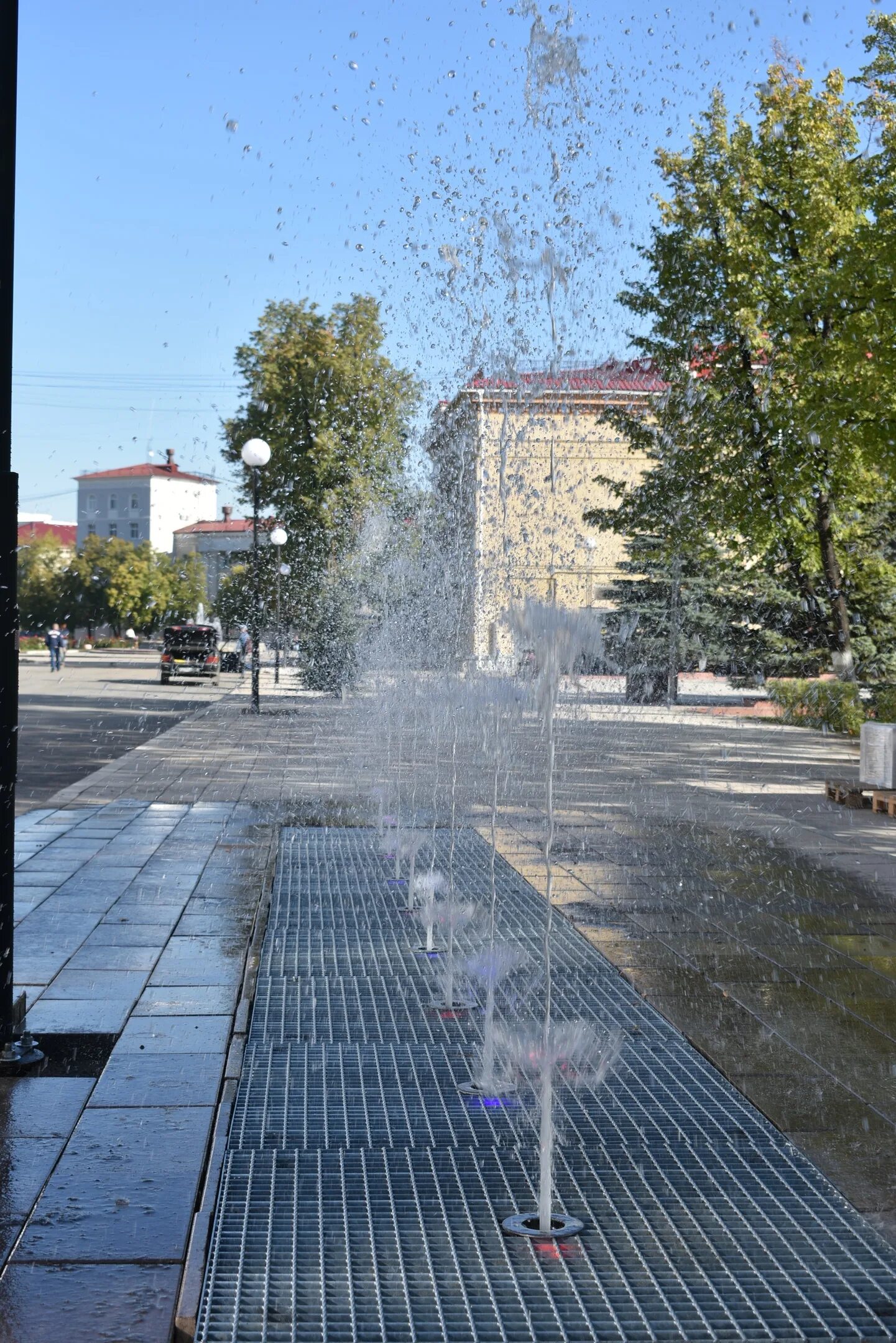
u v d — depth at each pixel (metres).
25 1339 2.67
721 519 21.61
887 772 12.24
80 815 11.21
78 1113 4.01
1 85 4.51
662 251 20.50
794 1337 2.77
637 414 21.41
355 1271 3.03
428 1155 3.73
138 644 82.50
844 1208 3.38
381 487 32.09
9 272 4.55
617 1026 5.04
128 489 115.50
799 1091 4.30
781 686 23.89
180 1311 2.82
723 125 19.91
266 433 35.72
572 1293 2.94
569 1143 3.83
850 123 19.55
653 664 28.95
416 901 7.54
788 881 8.25
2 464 4.54
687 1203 3.41
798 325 18.38
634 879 8.31
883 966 6.01
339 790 13.25
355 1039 4.89
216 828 10.48
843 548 24.69
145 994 5.45
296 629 35.84
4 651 4.55
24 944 6.34
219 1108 4.09
